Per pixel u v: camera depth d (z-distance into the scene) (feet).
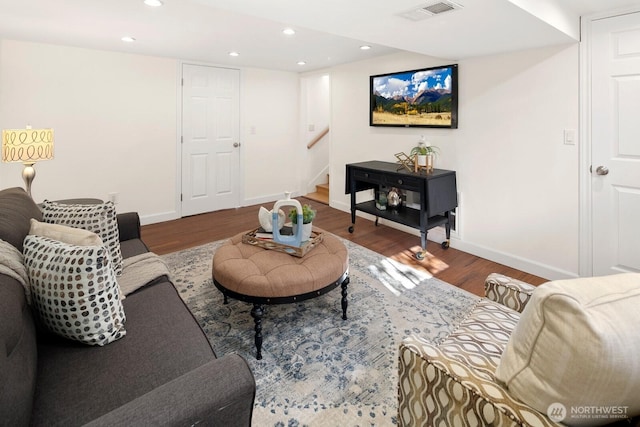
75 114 12.53
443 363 3.33
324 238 7.96
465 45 8.72
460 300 8.30
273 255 7.00
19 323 3.35
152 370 3.78
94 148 13.05
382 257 11.03
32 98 11.69
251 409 3.16
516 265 10.18
